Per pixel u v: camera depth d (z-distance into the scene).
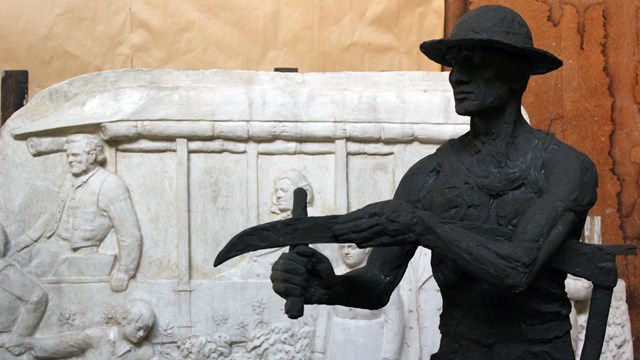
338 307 5.07
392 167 5.24
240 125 5.13
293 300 2.97
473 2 6.29
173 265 5.12
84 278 5.09
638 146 6.22
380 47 6.29
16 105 5.46
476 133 3.22
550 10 6.28
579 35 6.28
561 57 6.28
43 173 5.17
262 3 6.26
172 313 5.07
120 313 5.00
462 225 3.09
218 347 5.06
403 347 5.11
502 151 3.17
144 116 5.10
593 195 3.12
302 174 5.20
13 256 5.10
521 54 3.14
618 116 6.25
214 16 6.25
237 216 5.18
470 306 3.20
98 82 5.21
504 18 3.11
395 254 3.32
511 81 3.15
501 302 3.16
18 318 5.06
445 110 5.25
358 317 5.05
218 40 6.25
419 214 3.00
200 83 5.25
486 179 3.16
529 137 3.19
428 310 5.10
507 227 3.12
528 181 3.13
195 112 5.12
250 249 3.00
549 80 6.28
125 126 5.07
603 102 6.26
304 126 5.16
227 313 5.10
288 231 3.01
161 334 5.05
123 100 5.13
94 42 6.20
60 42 6.19
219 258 2.98
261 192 5.19
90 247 5.11
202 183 5.16
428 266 5.12
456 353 3.23
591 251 3.10
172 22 6.23
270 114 5.16
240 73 5.29
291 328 5.11
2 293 5.04
